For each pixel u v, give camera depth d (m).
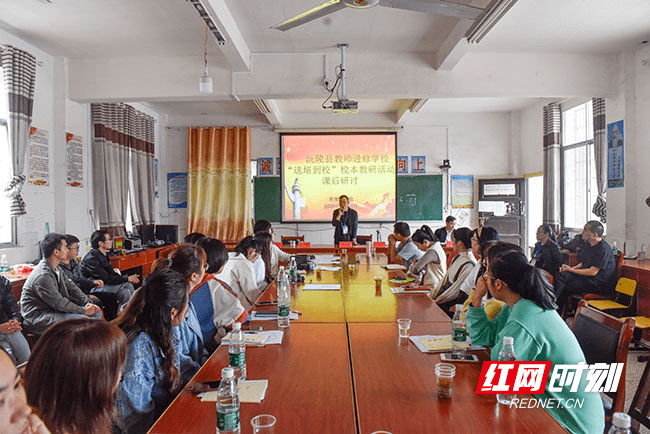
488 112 8.29
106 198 5.88
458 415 1.36
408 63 5.07
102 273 4.71
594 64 5.10
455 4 2.77
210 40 4.67
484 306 2.15
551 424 1.31
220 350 1.99
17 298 3.87
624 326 1.85
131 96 5.16
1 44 4.30
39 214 4.89
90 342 0.98
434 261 3.94
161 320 1.62
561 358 1.62
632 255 4.98
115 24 4.25
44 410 0.94
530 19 4.16
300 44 4.79
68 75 5.21
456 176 8.34
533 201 8.01
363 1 2.72
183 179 8.38
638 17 4.14
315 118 8.39
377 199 8.39
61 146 5.14
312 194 8.39
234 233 8.18
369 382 1.62
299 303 3.01
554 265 4.79
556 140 6.70
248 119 8.38
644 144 4.87
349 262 5.22
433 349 1.97
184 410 1.39
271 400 1.47
